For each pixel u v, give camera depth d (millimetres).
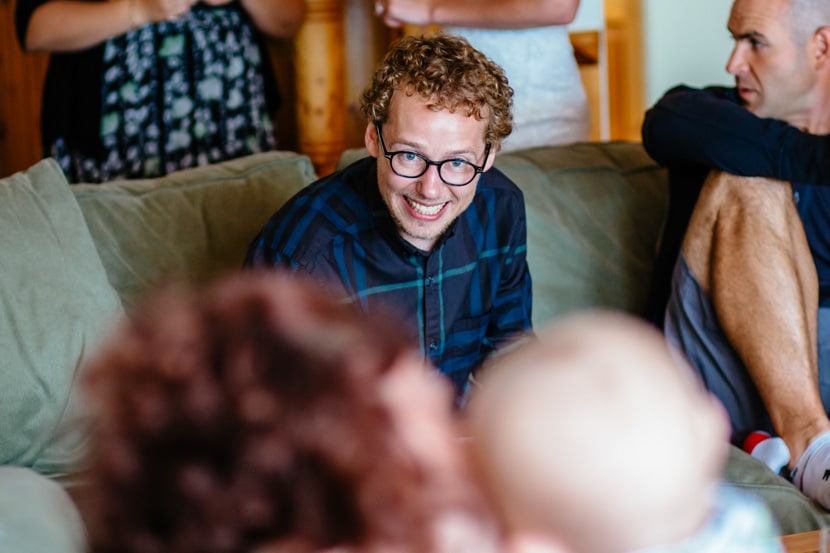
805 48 1901
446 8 2410
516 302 1788
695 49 3250
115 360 456
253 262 1604
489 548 472
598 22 3072
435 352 1707
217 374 448
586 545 470
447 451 476
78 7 2391
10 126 4074
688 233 1992
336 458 447
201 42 2447
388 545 455
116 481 449
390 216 1603
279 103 2691
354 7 3547
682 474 467
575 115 2479
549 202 2146
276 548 453
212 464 444
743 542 599
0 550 1201
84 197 1808
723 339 1970
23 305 1558
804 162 1847
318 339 461
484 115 1506
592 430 459
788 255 1896
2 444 1503
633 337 490
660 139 2020
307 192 1644
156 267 1787
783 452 1784
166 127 2451
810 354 1865
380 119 1513
